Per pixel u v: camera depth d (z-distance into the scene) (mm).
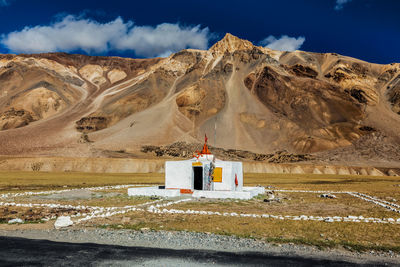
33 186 44000
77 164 128000
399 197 33719
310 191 41094
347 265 10828
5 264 10398
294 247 12859
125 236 14219
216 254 11727
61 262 10633
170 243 13148
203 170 31359
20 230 15383
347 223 17984
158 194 30266
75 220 17875
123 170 126125
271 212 22047
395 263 11164
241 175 35156
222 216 19625
